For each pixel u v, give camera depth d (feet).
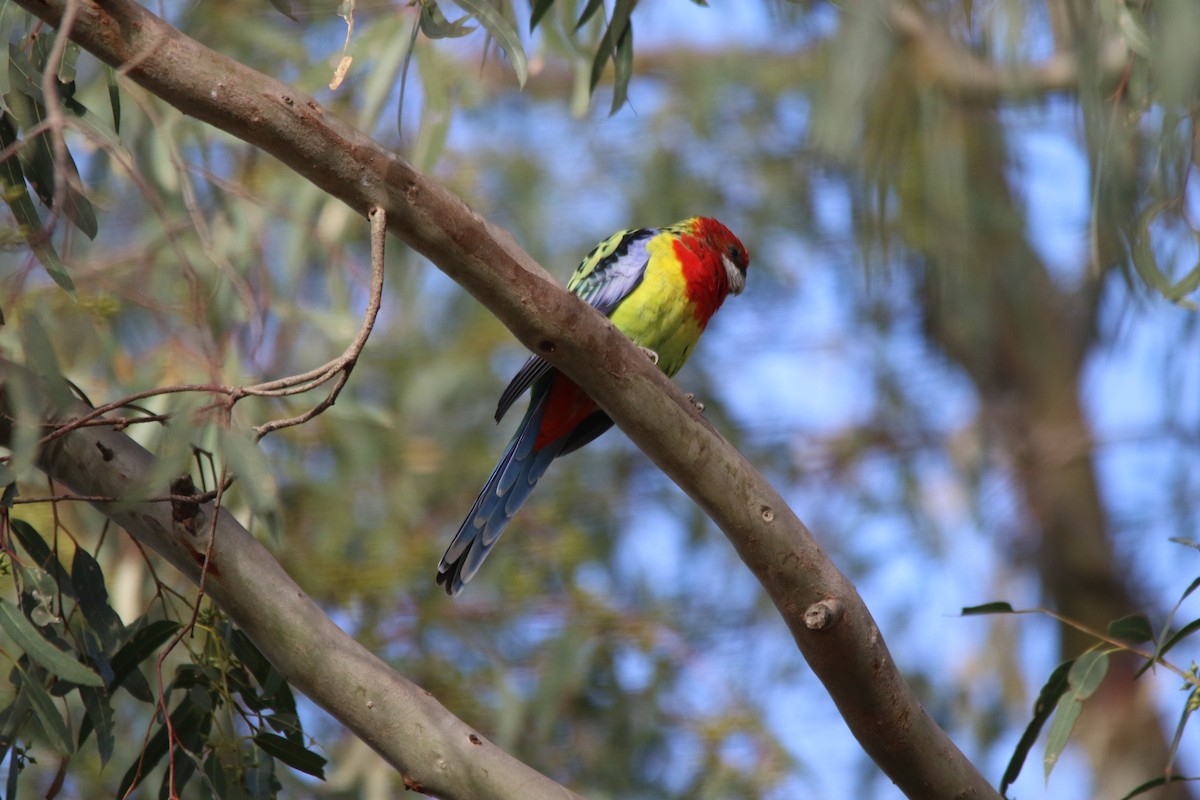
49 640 20.44
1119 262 26.81
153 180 33.45
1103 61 25.62
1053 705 21.15
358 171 17.40
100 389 33.24
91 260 32.76
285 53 40.29
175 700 26.35
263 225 36.35
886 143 39.86
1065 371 52.06
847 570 47.93
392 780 35.47
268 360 39.58
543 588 42.42
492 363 45.32
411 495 42.37
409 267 44.52
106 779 33.37
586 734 39.91
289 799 34.17
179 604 33.32
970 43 33.30
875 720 20.04
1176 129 23.86
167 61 16.97
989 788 20.63
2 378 17.58
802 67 48.65
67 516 33.76
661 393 19.38
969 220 43.78
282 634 19.36
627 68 24.72
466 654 40.70
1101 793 51.19
